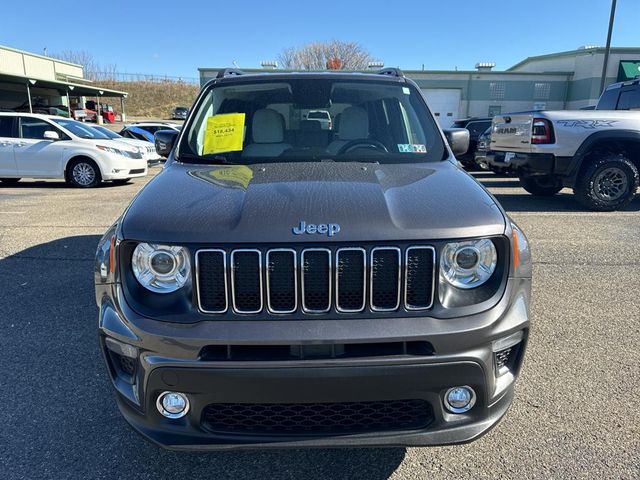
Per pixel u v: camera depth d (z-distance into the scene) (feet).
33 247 18.69
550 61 113.60
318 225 6.12
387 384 5.93
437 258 6.11
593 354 10.50
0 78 94.22
